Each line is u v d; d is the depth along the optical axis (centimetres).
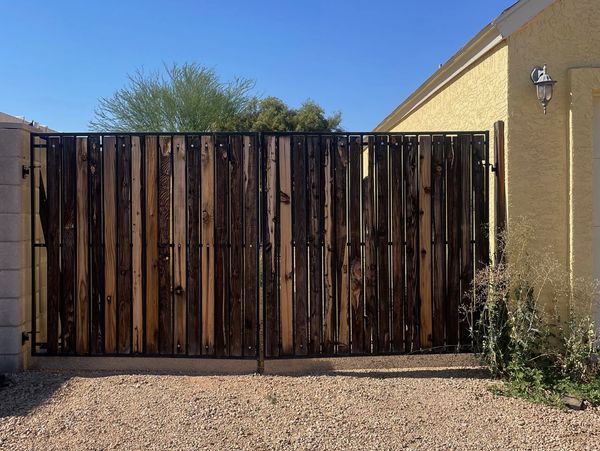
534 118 569
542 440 417
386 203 576
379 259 576
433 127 837
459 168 579
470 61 655
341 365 589
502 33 562
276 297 572
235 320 572
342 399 495
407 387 528
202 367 581
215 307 572
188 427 434
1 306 562
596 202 576
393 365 593
